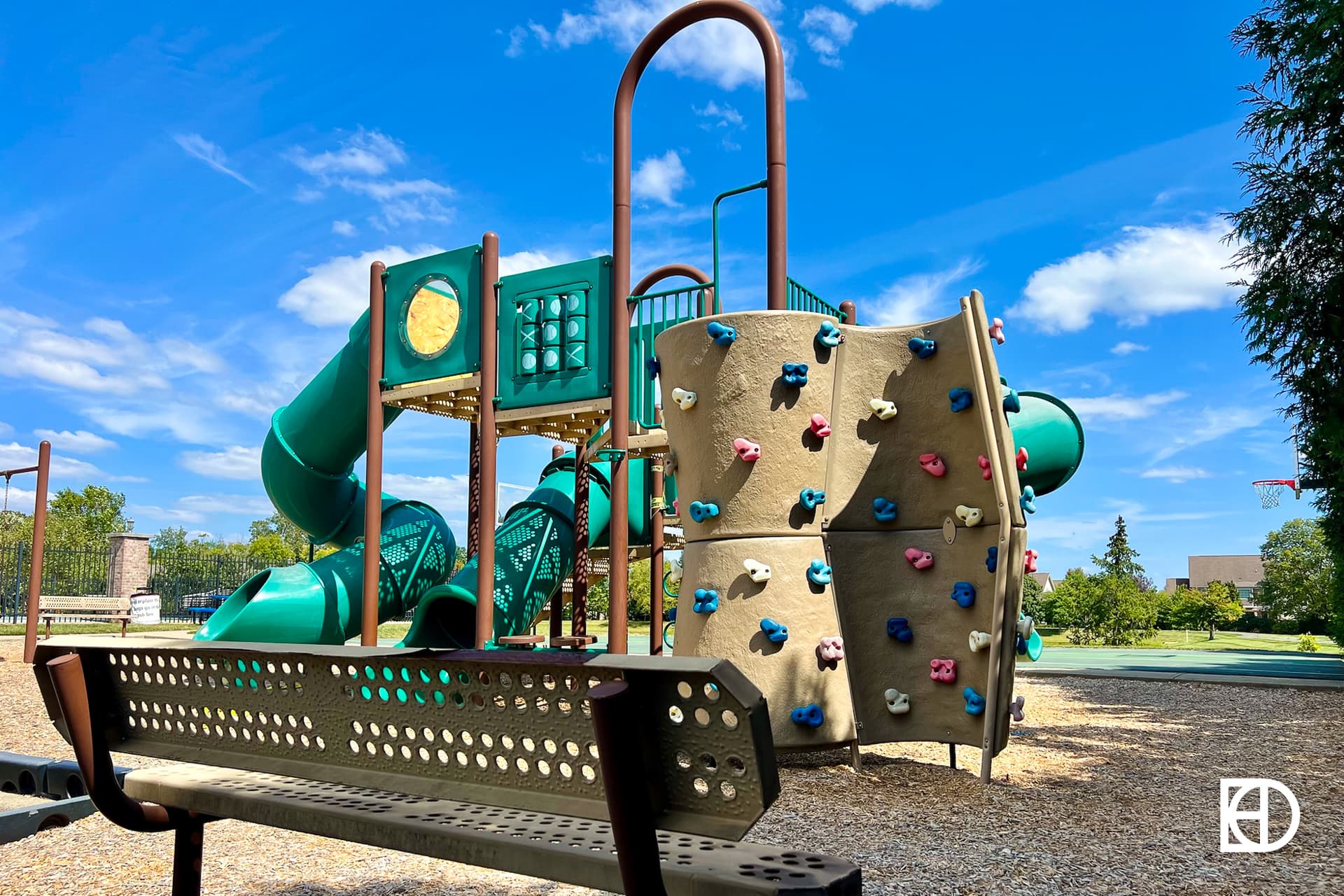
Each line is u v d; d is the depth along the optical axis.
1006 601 6.41
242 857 4.32
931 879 4.11
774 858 1.84
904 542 7.16
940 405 7.03
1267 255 12.45
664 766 1.66
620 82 9.18
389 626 30.92
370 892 3.77
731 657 6.97
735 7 8.28
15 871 4.09
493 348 10.34
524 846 1.96
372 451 11.17
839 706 6.88
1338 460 12.79
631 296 9.08
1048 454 9.35
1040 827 5.09
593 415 10.24
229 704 2.66
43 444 15.38
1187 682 13.73
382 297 11.44
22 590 31.64
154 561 34.16
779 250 7.81
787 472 7.14
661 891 1.62
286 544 62.41
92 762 2.75
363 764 2.34
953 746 6.88
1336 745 7.99
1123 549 53.53
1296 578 50.50
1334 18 11.14
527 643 9.91
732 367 7.24
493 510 10.09
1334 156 11.75
